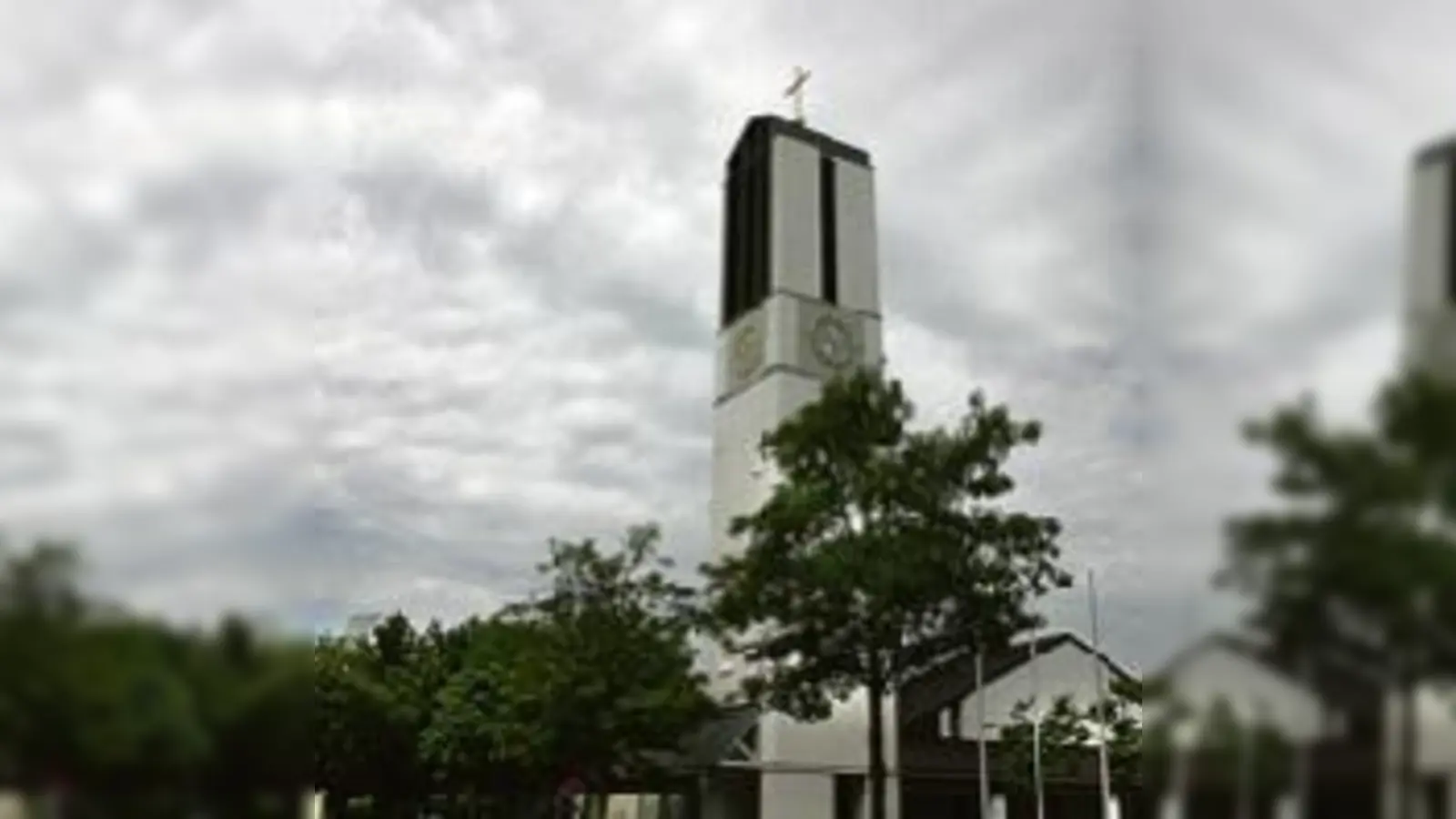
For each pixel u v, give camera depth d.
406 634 35.78
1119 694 27.28
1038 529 25.17
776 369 46.38
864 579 24.55
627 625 33.53
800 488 25.92
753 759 40.59
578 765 34.53
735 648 27.56
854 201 50.88
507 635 34.59
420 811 34.81
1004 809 43.06
